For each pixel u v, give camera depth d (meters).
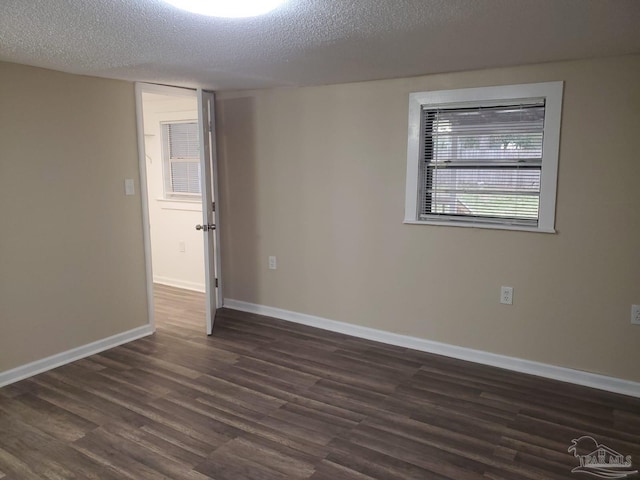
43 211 3.25
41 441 2.49
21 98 3.07
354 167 3.84
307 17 2.07
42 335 3.31
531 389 3.08
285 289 4.40
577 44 2.57
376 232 3.81
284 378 3.24
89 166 3.50
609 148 2.91
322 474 2.23
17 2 1.87
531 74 3.06
